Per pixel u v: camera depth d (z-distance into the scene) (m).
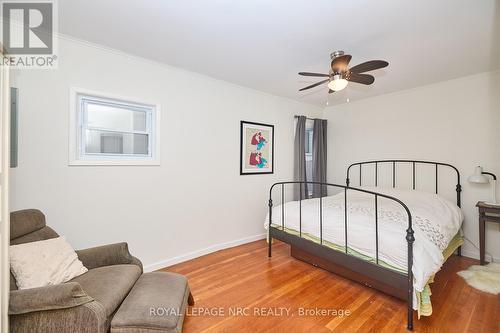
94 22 1.81
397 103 3.50
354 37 1.97
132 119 2.47
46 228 1.73
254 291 2.11
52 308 1.17
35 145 1.89
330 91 2.38
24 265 1.39
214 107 3.01
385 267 1.81
